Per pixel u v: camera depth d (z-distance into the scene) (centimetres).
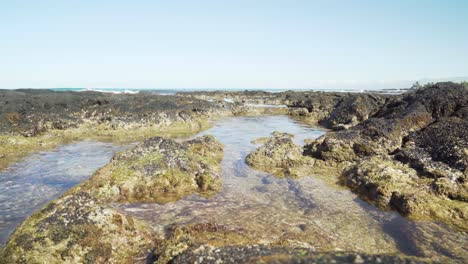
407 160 1672
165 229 1130
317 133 3120
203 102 4875
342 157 1872
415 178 1459
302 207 1334
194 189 1533
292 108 5397
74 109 3325
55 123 2869
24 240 916
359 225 1168
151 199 1423
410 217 1209
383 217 1232
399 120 2073
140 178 1514
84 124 3066
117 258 956
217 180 1603
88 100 3634
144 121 3178
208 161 1827
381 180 1441
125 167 1565
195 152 2030
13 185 1579
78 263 905
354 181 1562
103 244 959
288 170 1773
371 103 3975
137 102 3725
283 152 1970
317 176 1714
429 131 1867
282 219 1210
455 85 2334
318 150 1988
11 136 2425
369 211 1291
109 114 3266
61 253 908
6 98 3241
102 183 1454
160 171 1559
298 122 4062
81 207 1034
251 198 1438
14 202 1369
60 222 973
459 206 1226
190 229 1074
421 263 704
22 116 2812
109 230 1001
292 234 1081
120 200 1407
